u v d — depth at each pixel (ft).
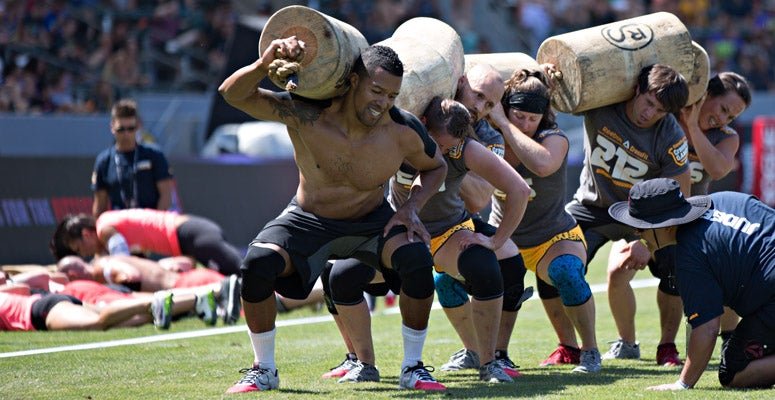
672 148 71.46
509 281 67.62
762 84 268.00
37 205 141.49
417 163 58.95
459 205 65.00
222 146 180.45
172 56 210.59
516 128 66.44
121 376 65.31
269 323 58.65
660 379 63.41
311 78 54.85
